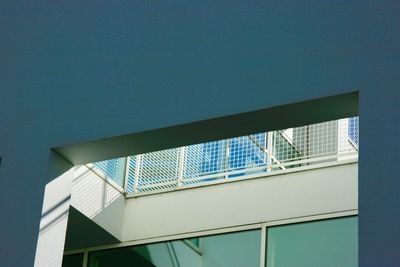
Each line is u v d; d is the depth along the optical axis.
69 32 11.99
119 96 11.26
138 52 11.41
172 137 10.97
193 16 11.27
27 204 11.15
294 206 12.93
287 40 10.57
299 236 12.77
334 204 12.69
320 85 10.16
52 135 11.41
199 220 13.48
